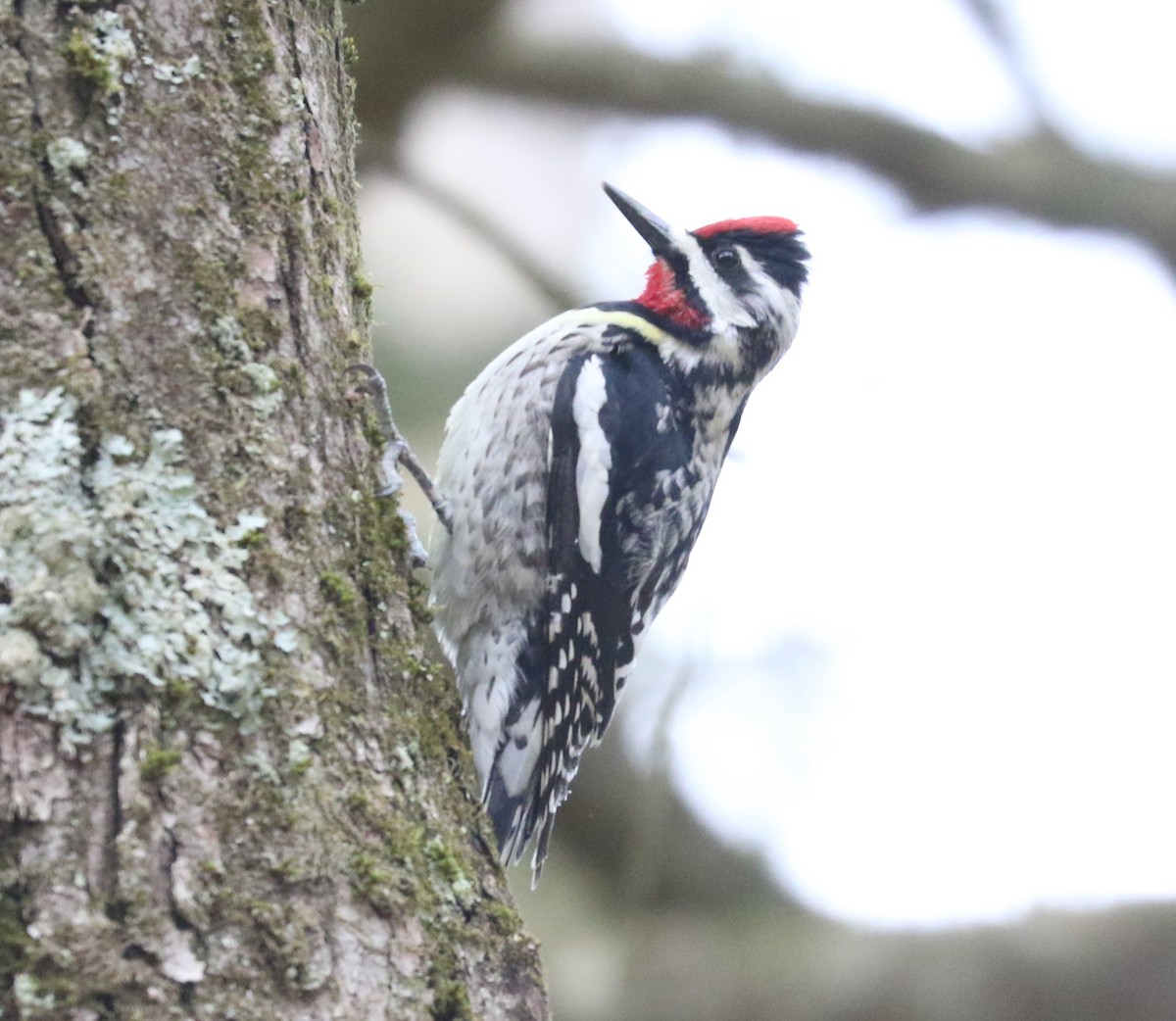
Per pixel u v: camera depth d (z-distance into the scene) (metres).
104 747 5.57
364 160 13.91
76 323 6.02
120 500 5.86
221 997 5.47
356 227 7.55
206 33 6.61
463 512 9.88
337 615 6.39
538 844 9.82
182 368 6.20
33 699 5.50
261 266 6.55
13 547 5.65
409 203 14.59
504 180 15.58
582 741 10.25
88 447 5.88
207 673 5.83
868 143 15.27
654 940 13.80
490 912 6.41
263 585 6.12
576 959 13.60
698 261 11.05
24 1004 5.20
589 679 10.14
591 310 10.88
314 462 6.57
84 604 5.64
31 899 5.33
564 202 15.63
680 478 10.56
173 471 6.05
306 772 5.96
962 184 15.36
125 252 6.20
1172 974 13.34
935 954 13.58
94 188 6.19
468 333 14.27
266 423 6.37
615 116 15.39
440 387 14.09
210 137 6.52
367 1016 5.77
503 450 9.97
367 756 6.31
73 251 6.08
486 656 9.82
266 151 6.69
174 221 6.35
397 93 13.48
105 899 5.41
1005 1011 13.33
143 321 6.16
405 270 14.38
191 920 5.51
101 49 6.29
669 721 12.93
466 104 15.38
